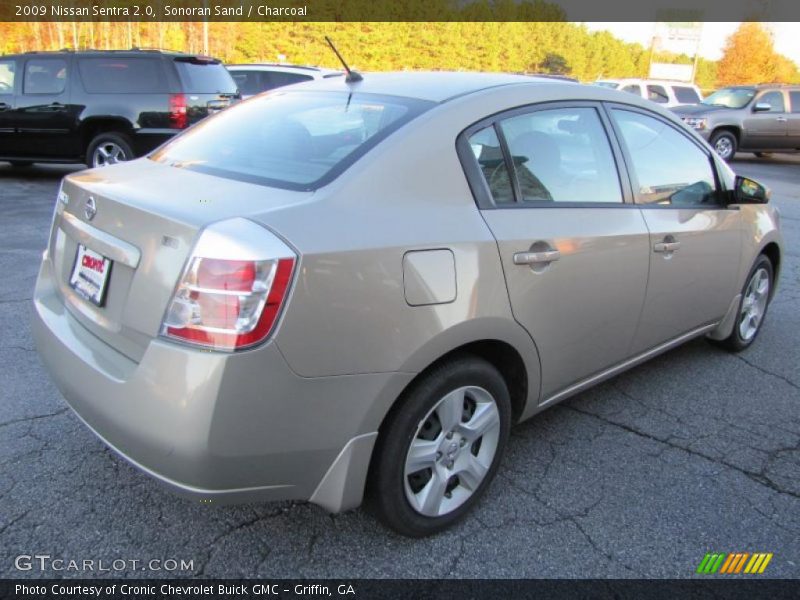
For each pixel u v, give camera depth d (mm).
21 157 9789
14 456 2863
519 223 2557
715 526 2660
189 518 2549
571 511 2711
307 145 2518
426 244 2219
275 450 1990
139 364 2006
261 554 2391
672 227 3320
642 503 2781
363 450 2166
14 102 9562
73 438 3020
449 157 2445
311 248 1959
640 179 3266
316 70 12445
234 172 2463
